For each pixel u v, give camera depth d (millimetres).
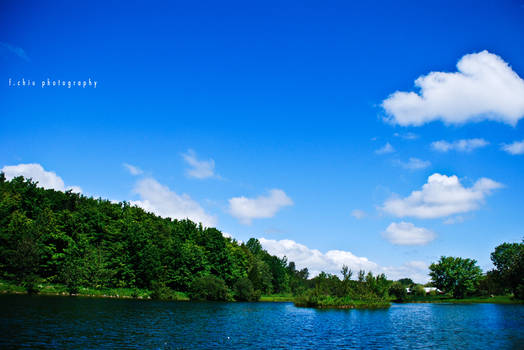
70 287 71812
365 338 34531
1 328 27984
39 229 77688
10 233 72500
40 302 49125
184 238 119688
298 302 80688
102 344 24781
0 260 69562
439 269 146375
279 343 30125
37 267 69688
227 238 139125
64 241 80438
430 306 100938
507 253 141750
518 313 70562
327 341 32188
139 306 57875
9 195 84812
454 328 43875
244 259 130875
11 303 45188
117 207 114688
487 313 70500
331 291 82188
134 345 25266
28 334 26312
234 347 27109
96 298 68562
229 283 116562
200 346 26672
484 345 31219
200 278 99000
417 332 39594
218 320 45438
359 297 81250
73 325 31781
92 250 81562
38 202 93312
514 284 113250
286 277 170750
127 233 92188
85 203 117188
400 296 128625
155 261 91125
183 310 57188
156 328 34125
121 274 87375
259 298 115312
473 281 142375
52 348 22688
